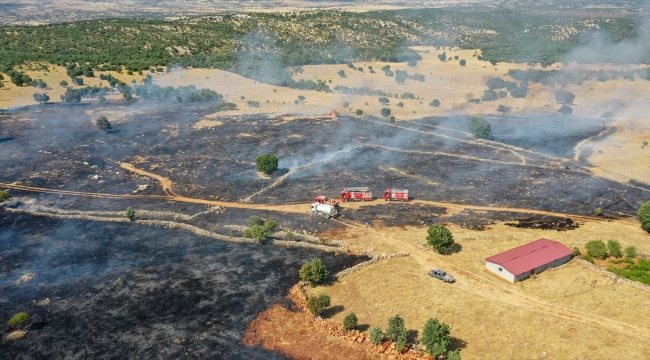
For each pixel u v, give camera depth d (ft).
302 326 186.19
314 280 209.77
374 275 218.18
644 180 339.57
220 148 407.85
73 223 270.05
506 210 291.17
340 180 339.16
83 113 514.27
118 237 254.47
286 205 297.33
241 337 180.65
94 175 344.08
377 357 170.50
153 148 407.44
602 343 171.12
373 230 263.49
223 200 303.68
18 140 419.54
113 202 297.94
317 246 244.42
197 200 303.07
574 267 222.07
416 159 385.70
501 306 191.62
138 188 320.09
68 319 188.65
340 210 290.35
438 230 234.58
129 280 214.90
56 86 597.11
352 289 209.05
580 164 376.27
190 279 216.33
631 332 177.17
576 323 181.88
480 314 188.03
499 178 344.90
